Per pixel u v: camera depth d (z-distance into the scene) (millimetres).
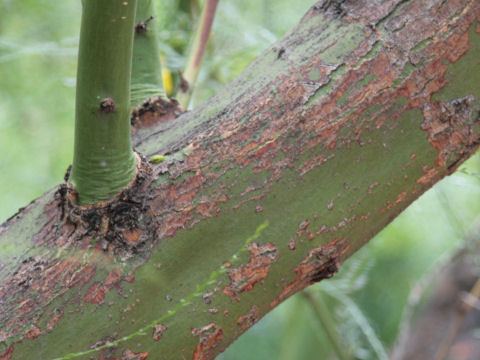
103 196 326
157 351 331
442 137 360
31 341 320
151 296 329
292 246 344
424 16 360
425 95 356
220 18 838
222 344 344
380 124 352
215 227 336
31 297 324
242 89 365
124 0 282
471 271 876
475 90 362
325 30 368
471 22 360
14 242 341
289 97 350
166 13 716
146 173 335
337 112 348
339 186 349
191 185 337
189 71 509
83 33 290
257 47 828
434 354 861
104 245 328
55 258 329
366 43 357
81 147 316
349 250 362
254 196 340
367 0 369
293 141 345
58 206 342
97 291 326
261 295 345
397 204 365
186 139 350
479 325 857
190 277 334
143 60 409
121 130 315
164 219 332
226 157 342
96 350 323
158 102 396
